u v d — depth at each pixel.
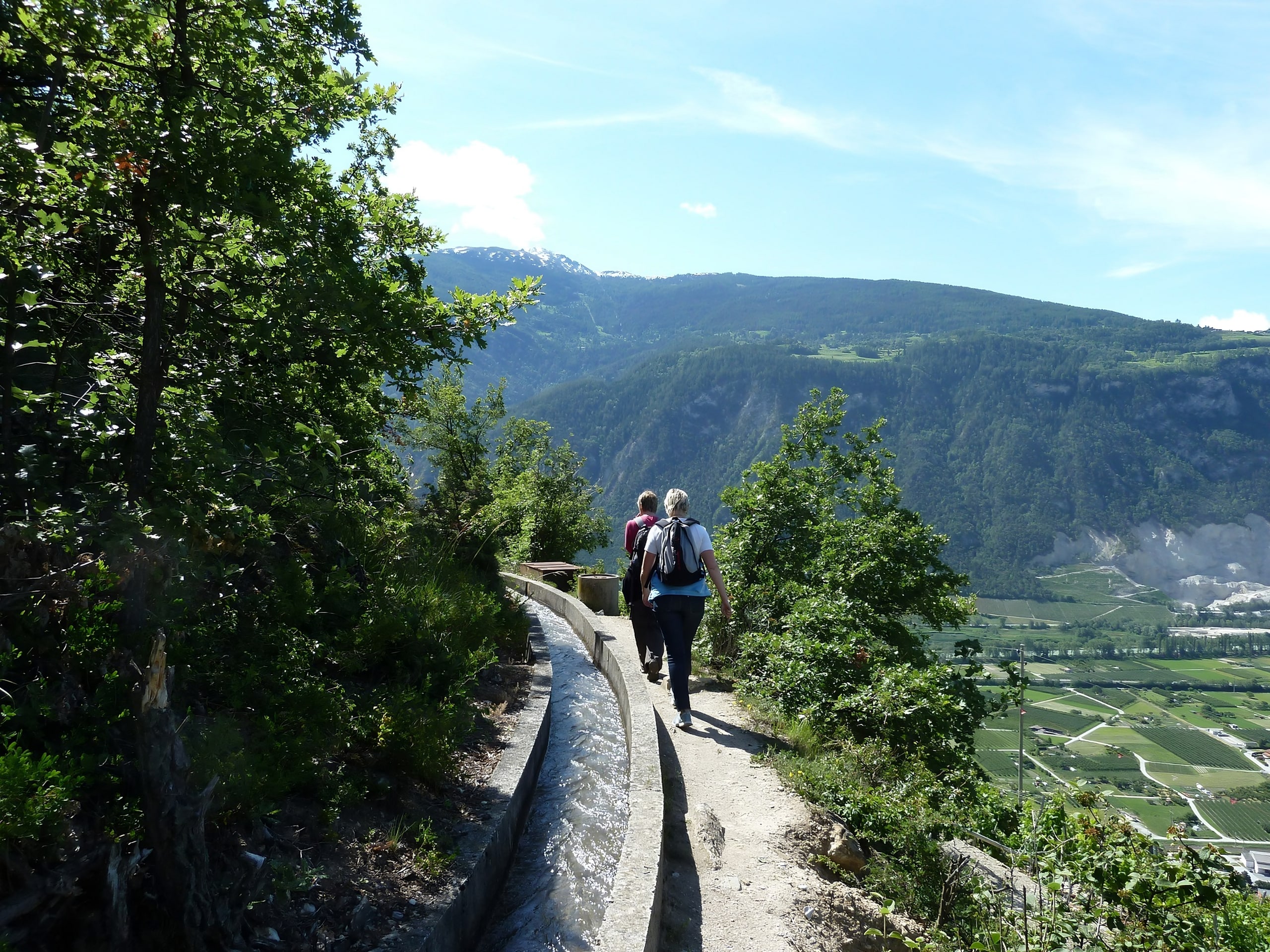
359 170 6.95
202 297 3.44
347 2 3.97
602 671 8.09
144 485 3.15
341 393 4.32
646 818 4.04
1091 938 4.05
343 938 2.73
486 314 4.19
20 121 3.45
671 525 6.61
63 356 3.38
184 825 2.27
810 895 4.02
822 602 9.02
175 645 3.13
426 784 4.10
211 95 3.37
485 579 9.77
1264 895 4.41
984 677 8.22
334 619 4.85
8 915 1.83
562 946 3.31
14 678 2.55
